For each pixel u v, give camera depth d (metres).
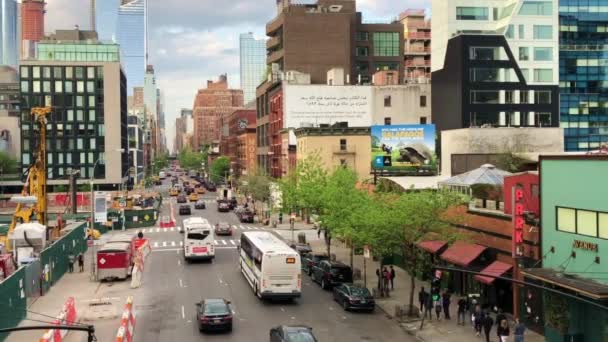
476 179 44.75
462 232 40.91
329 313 38.62
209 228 58.62
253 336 32.81
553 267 32.44
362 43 150.00
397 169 78.88
